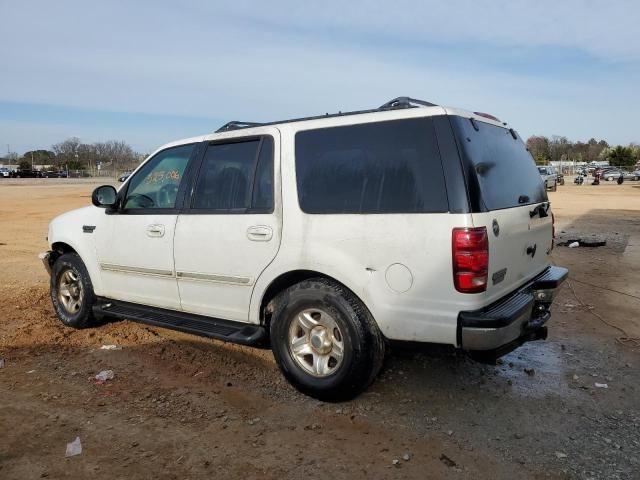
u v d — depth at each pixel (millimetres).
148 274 4770
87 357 4805
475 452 3221
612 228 14508
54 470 3027
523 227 3826
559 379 4289
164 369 4516
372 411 3734
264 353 4848
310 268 3758
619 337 5309
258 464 3094
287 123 4113
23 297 6977
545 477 2971
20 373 4438
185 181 4578
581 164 91312
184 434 3432
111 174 97938
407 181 3471
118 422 3588
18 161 118188
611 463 3104
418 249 3365
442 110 3475
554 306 6469
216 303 4340
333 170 3773
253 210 4082
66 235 5477
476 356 3566
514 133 4496
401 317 3445
